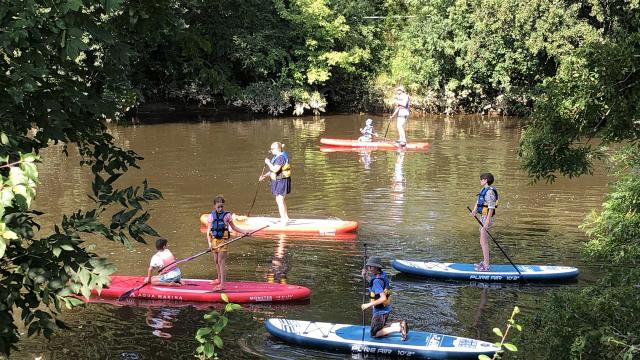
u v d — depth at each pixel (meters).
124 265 11.39
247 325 9.16
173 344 8.54
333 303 9.95
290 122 31.78
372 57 38.25
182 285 10.31
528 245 12.75
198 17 30.97
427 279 11.07
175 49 31.58
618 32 6.86
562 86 7.03
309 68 34.78
